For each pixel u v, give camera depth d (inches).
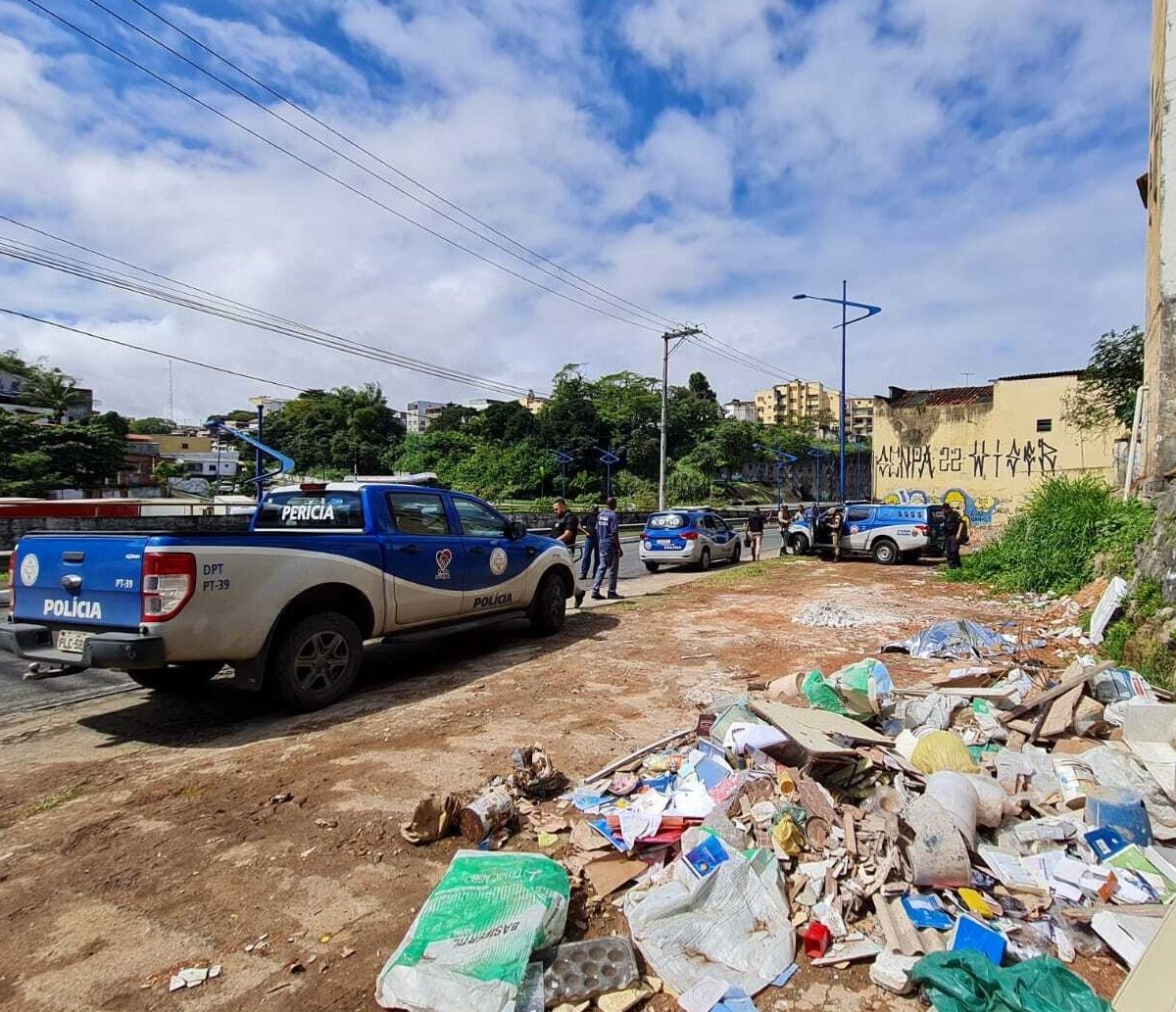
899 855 117.6
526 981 94.6
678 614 395.2
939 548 710.5
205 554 196.2
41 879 126.0
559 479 2327.8
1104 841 124.5
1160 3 391.2
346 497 265.1
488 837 135.6
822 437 3784.5
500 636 342.3
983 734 175.9
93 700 246.7
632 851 126.6
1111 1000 87.2
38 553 213.3
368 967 101.8
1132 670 220.4
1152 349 449.1
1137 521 382.9
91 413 3093.0
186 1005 94.7
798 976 98.7
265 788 163.2
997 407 1106.1
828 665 270.4
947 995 88.5
